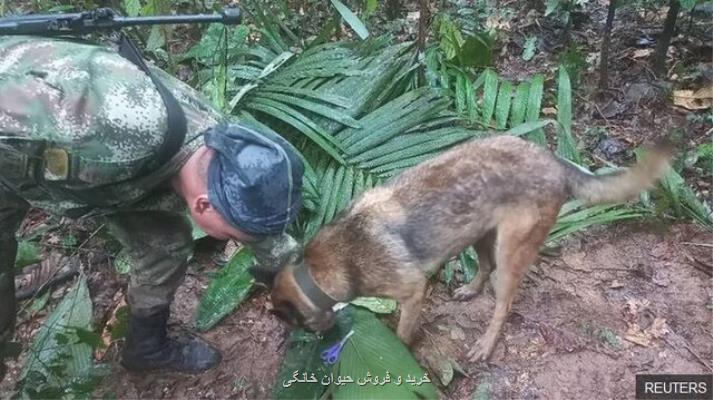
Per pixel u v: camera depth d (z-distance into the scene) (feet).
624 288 12.05
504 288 10.45
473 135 13.67
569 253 12.69
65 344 10.11
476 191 9.66
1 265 9.18
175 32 17.87
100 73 7.25
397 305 11.62
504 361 11.02
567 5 18.40
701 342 11.13
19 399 10.28
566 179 10.01
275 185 7.45
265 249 8.61
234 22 8.54
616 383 10.62
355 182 13.14
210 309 11.80
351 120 13.82
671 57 16.92
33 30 7.79
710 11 17.04
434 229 9.68
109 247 13.30
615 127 15.25
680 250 12.60
